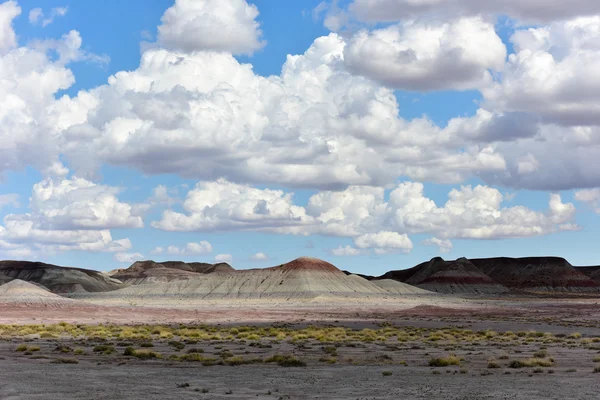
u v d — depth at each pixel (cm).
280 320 14388
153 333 9075
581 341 7544
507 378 4125
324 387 3769
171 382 3962
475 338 8144
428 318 15562
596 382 3847
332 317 16088
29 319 13175
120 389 3619
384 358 5556
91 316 14450
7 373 4238
